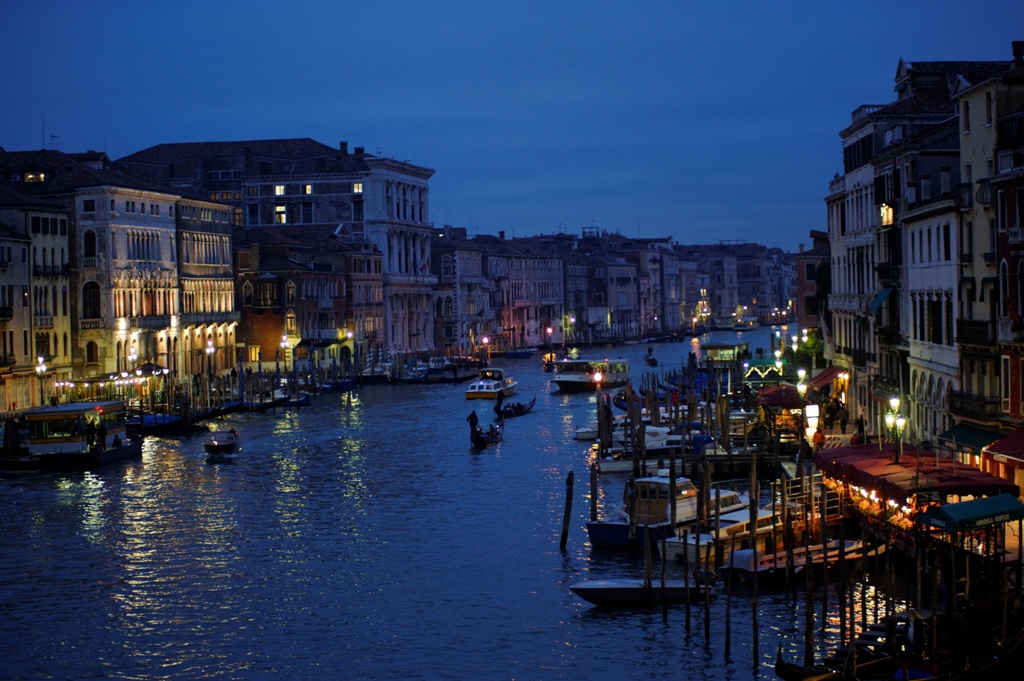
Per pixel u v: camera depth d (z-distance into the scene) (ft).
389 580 144.15
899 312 200.44
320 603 136.05
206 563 153.07
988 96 155.43
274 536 166.71
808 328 323.16
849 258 245.24
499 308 625.82
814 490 154.40
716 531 136.15
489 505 185.16
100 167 357.41
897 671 98.32
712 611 127.54
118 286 326.03
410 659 118.83
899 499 113.60
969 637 99.96
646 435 228.63
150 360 342.64
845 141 248.11
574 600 134.31
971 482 113.70
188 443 256.52
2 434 249.14
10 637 126.72
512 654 119.14
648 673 112.88
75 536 167.84
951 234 167.73
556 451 241.96
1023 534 112.06
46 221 299.58
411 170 529.86
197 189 481.87
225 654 121.29
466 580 143.33
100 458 224.74
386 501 189.47
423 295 540.52
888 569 108.78
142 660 120.16
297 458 234.38
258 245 409.28
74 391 290.15
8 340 276.21
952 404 160.25
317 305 429.38
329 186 501.97
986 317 155.12
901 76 225.15
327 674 115.75
